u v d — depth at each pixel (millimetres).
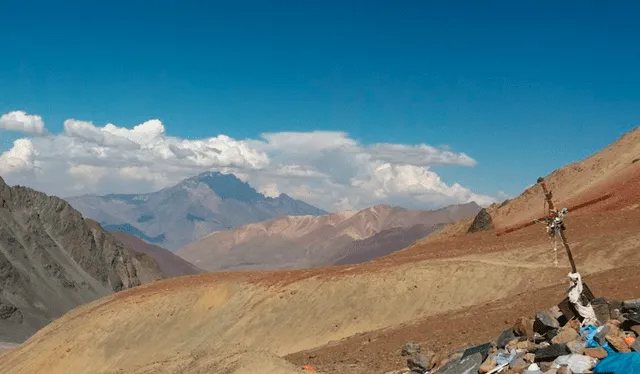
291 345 66250
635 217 68000
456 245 81375
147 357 77375
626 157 114688
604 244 59188
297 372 23953
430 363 21703
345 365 31344
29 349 89438
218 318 77750
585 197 95562
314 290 72938
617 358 14453
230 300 80000
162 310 83562
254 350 26797
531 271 58938
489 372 16750
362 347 38156
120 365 78688
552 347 15875
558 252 61812
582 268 56438
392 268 69625
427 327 38562
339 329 65000
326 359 37000
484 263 63812
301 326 68500
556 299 35031
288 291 75125
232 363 25719
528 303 37000
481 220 107438
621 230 62969
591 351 15211
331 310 68188
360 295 68062
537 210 110188
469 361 18141
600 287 32375
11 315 187250
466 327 34375
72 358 82625
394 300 65062
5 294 198125
